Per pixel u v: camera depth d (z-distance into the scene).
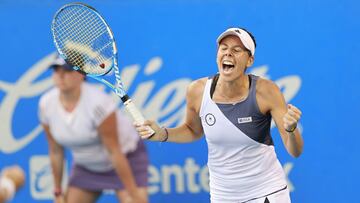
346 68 25.47
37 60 25.92
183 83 25.81
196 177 25.72
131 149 24.95
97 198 25.20
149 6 25.86
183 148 25.70
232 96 20.05
